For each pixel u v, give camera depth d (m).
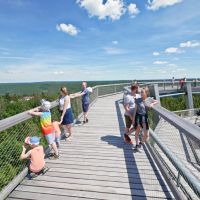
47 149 5.61
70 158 5.39
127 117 6.34
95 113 11.70
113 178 4.36
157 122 5.87
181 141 7.27
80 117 10.42
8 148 4.65
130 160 5.24
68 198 3.70
